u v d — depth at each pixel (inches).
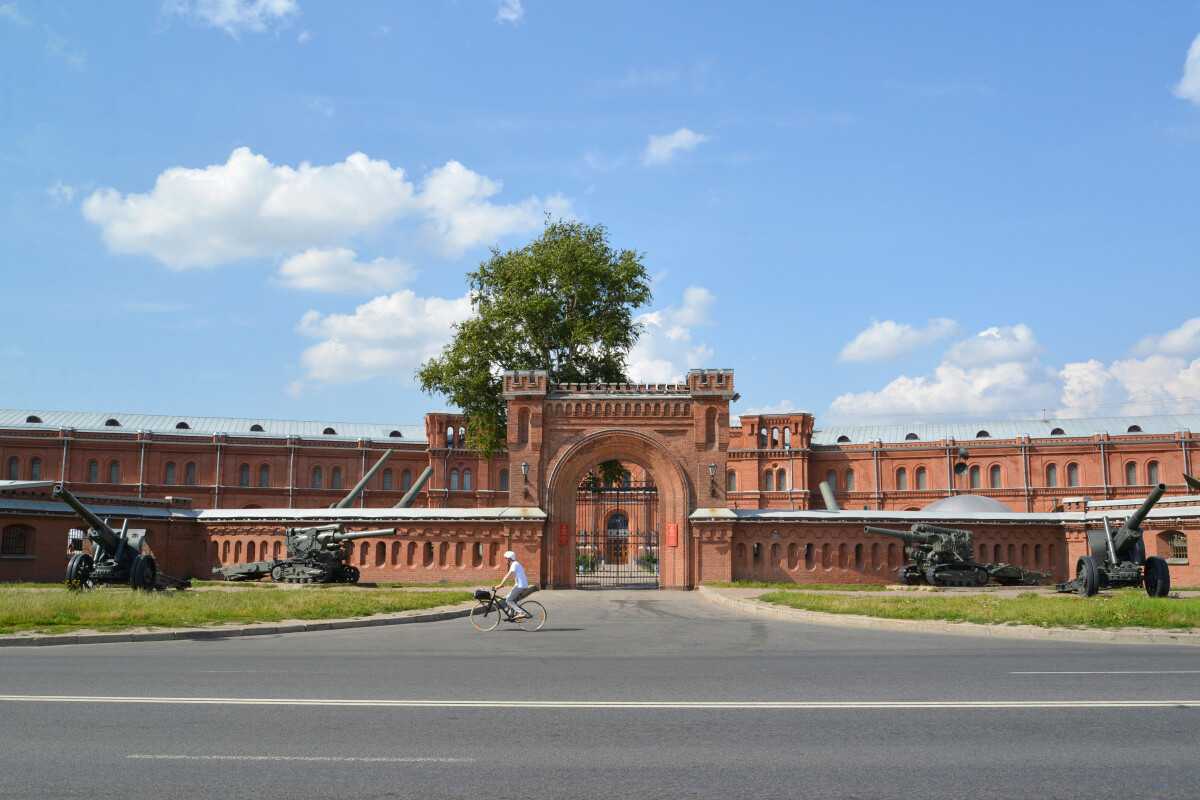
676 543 1636.3
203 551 1792.6
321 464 3203.7
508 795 277.1
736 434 3430.1
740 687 476.7
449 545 1674.5
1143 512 1194.0
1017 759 319.9
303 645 697.6
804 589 1430.9
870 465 3380.9
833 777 297.4
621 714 399.5
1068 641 730.2
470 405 2110.0
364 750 331.9
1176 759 320.2
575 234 2237.9
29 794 276.1
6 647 674.2
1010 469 3238.2
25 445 2928.2
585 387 1708.9
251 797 274.1
